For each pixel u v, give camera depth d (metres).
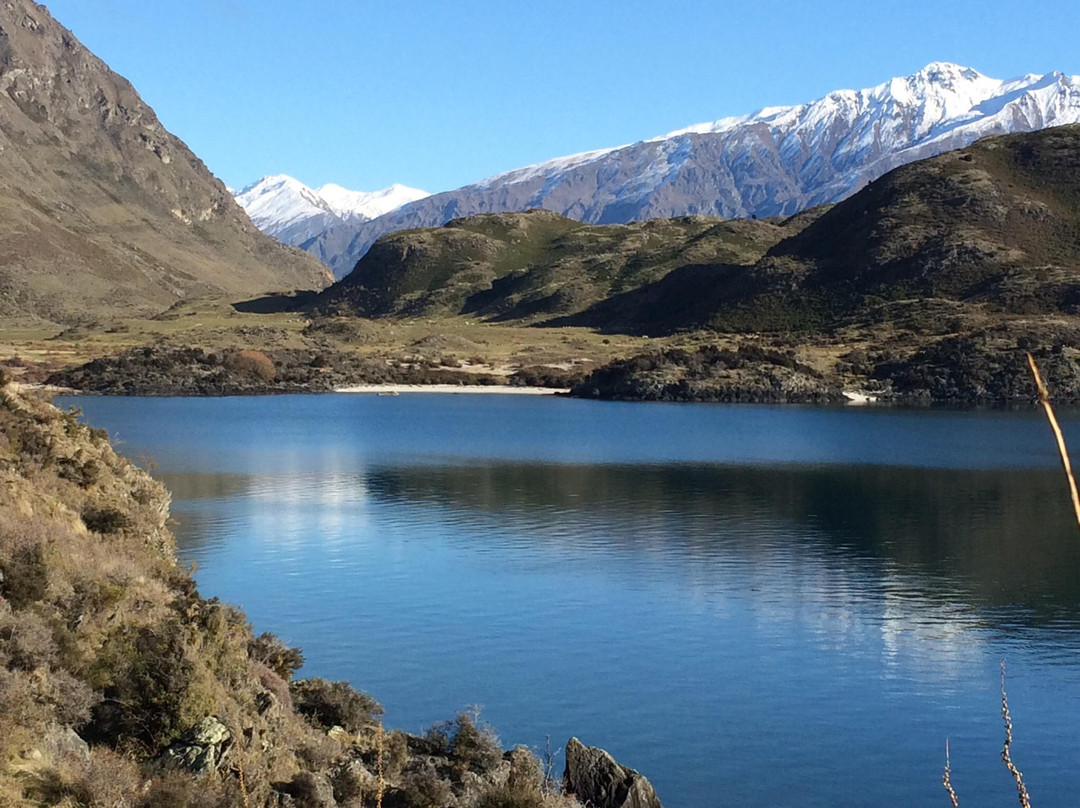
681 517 79.75
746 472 106.94
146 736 23.31
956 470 109.94
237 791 21.88
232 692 25.86
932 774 33.56
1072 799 31.86
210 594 54.06
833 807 31.25
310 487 92.94
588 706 38.78
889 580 58.97
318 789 23.70
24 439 38.88
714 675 42.38
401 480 98.25
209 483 94.69
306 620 49.53
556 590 55.62
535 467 109.06
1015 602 54.16
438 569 60.38
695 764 34.03
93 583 28.03
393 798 25.19
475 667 42.94
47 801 19.78
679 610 52.06
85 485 38.75
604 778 29.16
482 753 29.28
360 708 30.69
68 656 24.42
